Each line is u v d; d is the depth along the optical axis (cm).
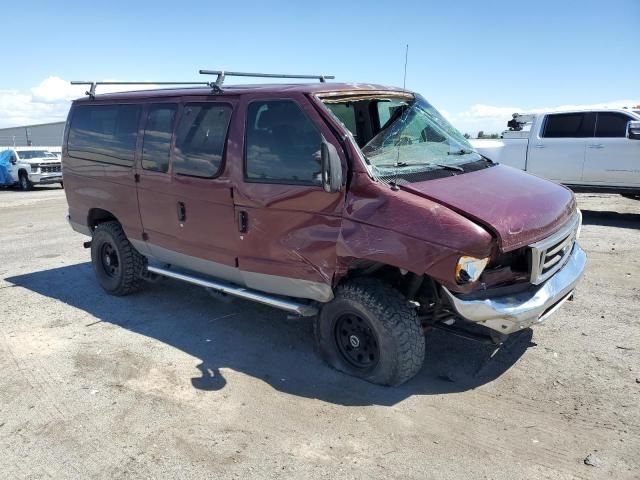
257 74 499
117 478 314
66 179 660
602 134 1059
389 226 364
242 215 448
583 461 314
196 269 521
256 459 327
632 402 372
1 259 855
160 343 502
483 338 402
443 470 311
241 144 446
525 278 378
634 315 525
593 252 774
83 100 635
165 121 521
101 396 407
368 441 340
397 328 381
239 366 450
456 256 340
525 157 1145
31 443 351
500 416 363
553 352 451
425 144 470
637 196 1141
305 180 407
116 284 623
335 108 425
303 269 416
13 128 4888
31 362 470
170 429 361
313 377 426
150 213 543
